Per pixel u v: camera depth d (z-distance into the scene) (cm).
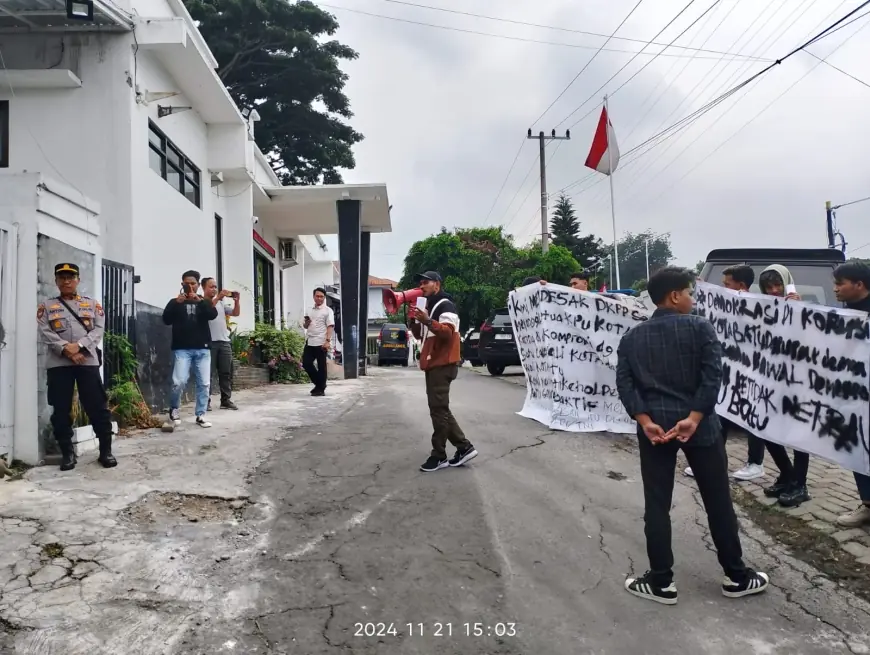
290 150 3152
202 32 2697
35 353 567
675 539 468
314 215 1848
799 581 408
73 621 336
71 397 564
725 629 352
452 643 335
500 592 387
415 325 603
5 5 862
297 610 361
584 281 841
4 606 343
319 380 1124
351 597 377
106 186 909
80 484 523
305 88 2969
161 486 535
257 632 339
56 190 589
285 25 2839
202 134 1302
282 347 1445
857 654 331
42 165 915
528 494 545
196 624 343
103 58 918
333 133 3150
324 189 1612
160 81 1047
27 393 567
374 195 1625
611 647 335
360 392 1183
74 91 918
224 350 917
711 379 366
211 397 1111
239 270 1461
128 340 785
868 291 497
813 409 508
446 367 591
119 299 771
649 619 362
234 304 934
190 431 738
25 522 440
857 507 508
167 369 957
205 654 317
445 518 491
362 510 505
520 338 886
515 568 417
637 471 615
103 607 351
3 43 920
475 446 686
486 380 1448
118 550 415
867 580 404
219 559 418
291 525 476
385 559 425
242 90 2944
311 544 445
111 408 730
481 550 440
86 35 916
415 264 2977
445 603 373
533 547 448
